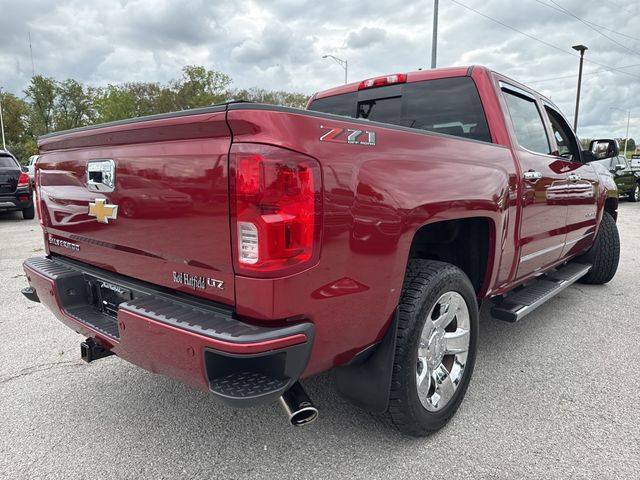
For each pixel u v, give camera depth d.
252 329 1.67
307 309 1.73
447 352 2.50
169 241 1.93
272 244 1.62
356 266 1.86
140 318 1.84
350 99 3.88
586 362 3.38
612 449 2.35
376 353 2.19
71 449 2.37
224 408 2.75
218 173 1.69
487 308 4.62
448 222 2.72
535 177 3.21
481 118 3.15
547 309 4.63
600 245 5.27
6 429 2.54
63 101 65.00
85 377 3.13
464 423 2.58
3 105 60.81
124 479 2.15
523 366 3.31
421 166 2.15
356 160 1.84
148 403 2.80
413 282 2.26
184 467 2.22
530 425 2.56
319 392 2.89
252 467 2.22
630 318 4.36
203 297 1.87
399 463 2.24
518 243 3.10
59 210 2.64
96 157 2.25
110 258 2.33
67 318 2.47
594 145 4.43
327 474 2.17
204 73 55.22
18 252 7.24
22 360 3.39
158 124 1.85
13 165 10.82
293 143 1.63
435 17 18.31
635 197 17.81
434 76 3.39
